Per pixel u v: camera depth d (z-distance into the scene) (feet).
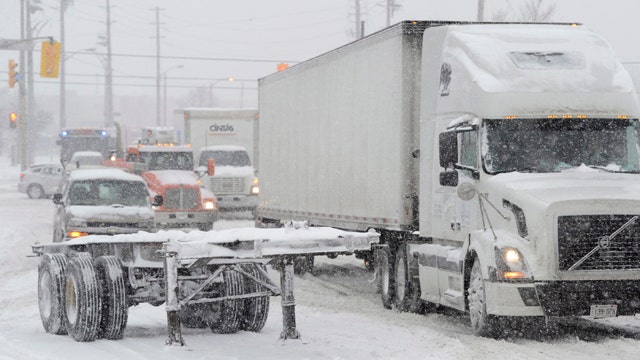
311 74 90.12
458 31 64.49
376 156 74.38
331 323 61.72
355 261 106.52
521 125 58.65
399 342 53.88
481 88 59.26
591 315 53.52
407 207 69.82
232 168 166.30
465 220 60.70
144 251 56.44
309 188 90.99
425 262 66.08
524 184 55.62
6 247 116.47
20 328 62.08
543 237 53.11
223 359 48.14
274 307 70.28
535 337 56.44
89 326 54.34
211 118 177.47
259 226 108.47
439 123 65.05
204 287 54.75
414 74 69.92
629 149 59.00
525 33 62.80
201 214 132.46
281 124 100.22
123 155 150.61
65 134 241.35
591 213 53.06
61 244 60.18
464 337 56.49
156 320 64.54
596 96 58.85
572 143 58.65
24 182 226.38
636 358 49.65
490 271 54.29
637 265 53.42
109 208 92.07
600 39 62.59
